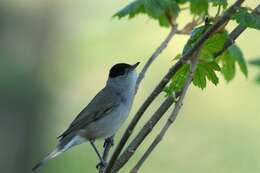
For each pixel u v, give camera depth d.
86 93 18.03
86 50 18.45
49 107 17.86
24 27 18.14
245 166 15.05
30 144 17.45
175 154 15.78
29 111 17.55
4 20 17.86
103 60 18.33
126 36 18.28
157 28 18.02
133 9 4.09
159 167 15.65
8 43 17.81
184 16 10.13
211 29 3.44
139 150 15.95
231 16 3.50
